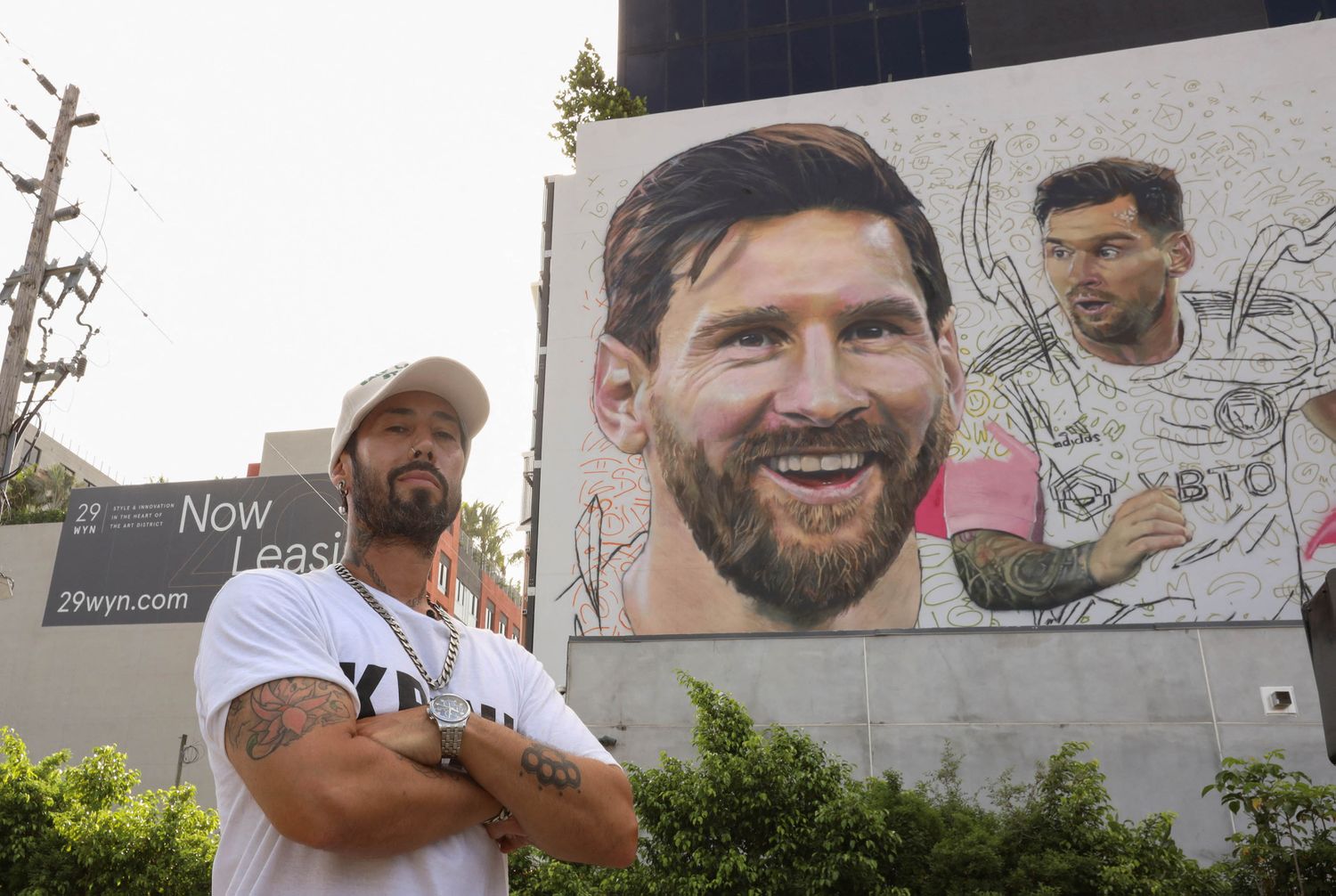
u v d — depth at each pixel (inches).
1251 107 791.7
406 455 90.6
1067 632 557.6
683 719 573.9
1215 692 534.0
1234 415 719.1
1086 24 928.3
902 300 783.7
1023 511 718.5
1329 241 747.4
